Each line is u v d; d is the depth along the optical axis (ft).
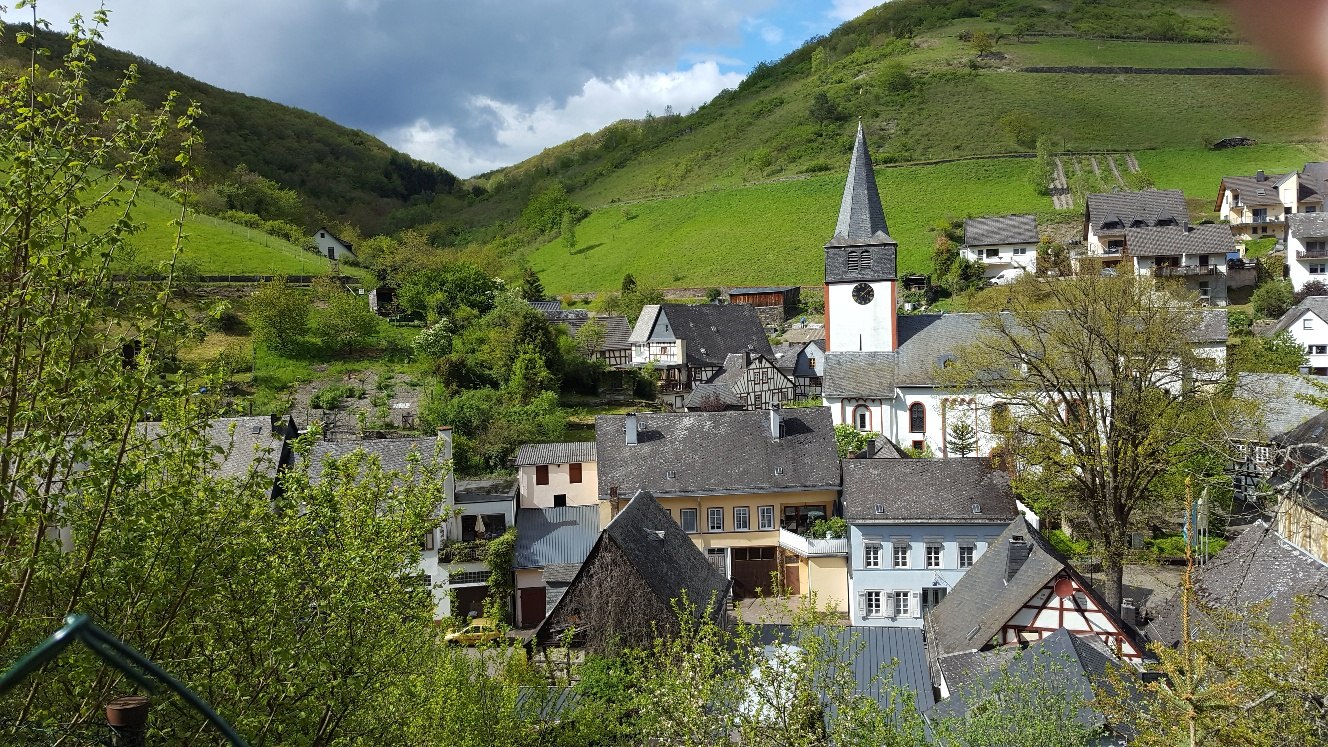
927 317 230.27
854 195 229.86
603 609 111.14
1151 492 146.72
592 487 177.47
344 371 252.42
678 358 293.64
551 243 558.97
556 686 90.63
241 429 150.61
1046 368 147.33
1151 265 334.85
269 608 53.26
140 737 30.12
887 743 68.44
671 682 72.28
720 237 481.46
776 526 164.04
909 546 151.84
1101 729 80.18
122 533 46.44
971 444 201.16
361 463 65.57
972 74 573.74
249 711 49.93
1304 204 361.71
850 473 160.35
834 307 229.04
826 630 84.99
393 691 63.00
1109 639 104.12
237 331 268.21
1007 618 105.19
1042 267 336.49
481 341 264.72
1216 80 389.60
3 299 44.62
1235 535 135.33
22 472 43.86
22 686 45.21
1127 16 472.03
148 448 49.90
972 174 476.13
